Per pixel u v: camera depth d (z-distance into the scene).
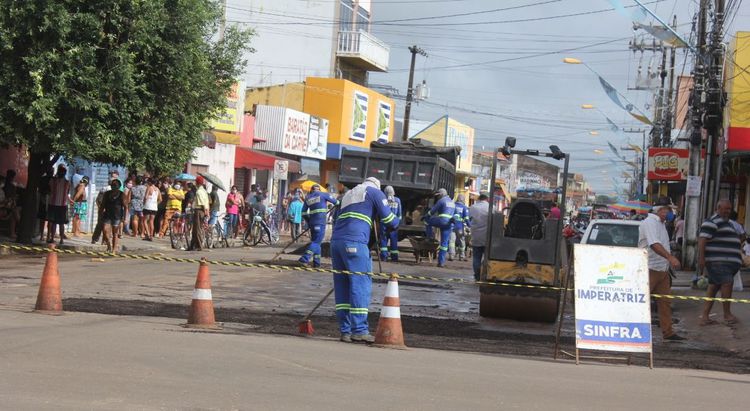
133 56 20.55
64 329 9.65
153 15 20.77
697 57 25.61
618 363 10.36
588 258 10.03
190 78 22.42
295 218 32.78
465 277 22.39
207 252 25.75
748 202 33.31
